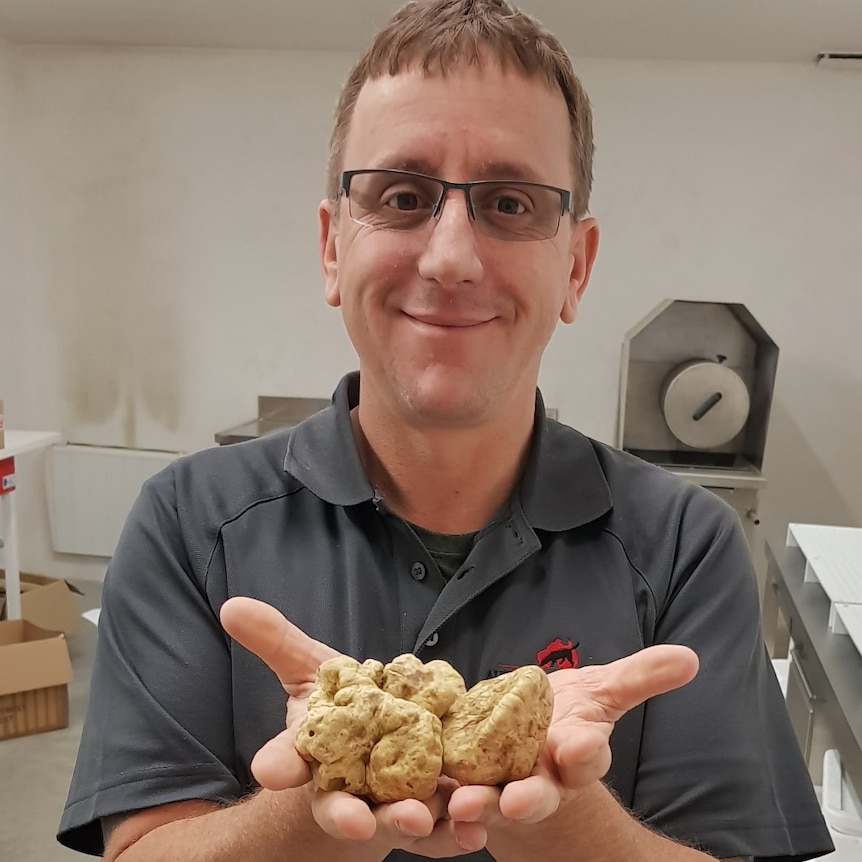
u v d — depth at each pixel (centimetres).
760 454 297
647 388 320
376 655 84
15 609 280
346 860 58
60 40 325
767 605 227
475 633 85
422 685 57
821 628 166
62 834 78
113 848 76
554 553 89
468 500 90
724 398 285
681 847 70
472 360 79
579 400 330
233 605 62
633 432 322
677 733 81
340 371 342
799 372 319
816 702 154
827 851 82
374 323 81
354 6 273
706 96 305
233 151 331
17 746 243
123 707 81
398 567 88
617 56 304
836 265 311
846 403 319
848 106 301
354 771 51
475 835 49
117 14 291
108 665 85
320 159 327
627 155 312
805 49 287
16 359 353
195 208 337
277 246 335
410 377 79
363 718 52
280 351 344
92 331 353
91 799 77
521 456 93
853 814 126
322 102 323
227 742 85
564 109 83
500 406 83
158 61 328
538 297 81
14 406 353
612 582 88
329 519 90
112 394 357
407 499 91
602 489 93
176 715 81
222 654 87
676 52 296
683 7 256
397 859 80
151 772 77
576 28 276
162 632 85
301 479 91
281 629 62
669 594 90
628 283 320
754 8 254
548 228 81
